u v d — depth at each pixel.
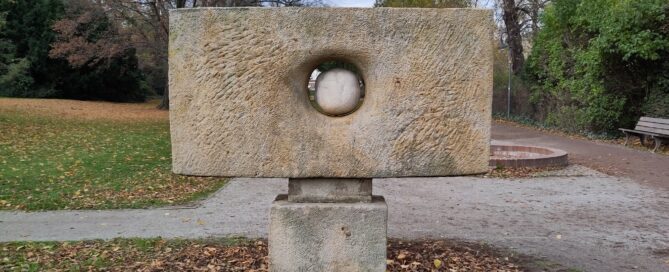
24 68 26.47
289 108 3.60
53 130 15.60
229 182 8.73
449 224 6.05
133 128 17.64
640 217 6.43
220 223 6.04
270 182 8.80
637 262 4.73
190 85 3.56
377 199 3.88
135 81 32.50
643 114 14.23
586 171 9.75
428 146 3.59
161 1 21.62
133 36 24.14
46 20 28.08
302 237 3.71
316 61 3.61
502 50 27.91
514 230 5.80
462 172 3.62
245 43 3.51
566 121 17.17
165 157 11.16
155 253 4.79
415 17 3.50
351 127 3.62
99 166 9.68
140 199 7.24
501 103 24.19
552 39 18.27
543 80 19.72
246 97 3.56
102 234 5.51
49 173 8.83
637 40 12.60
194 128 3.60
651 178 9.10
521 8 26.36
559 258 4.80
